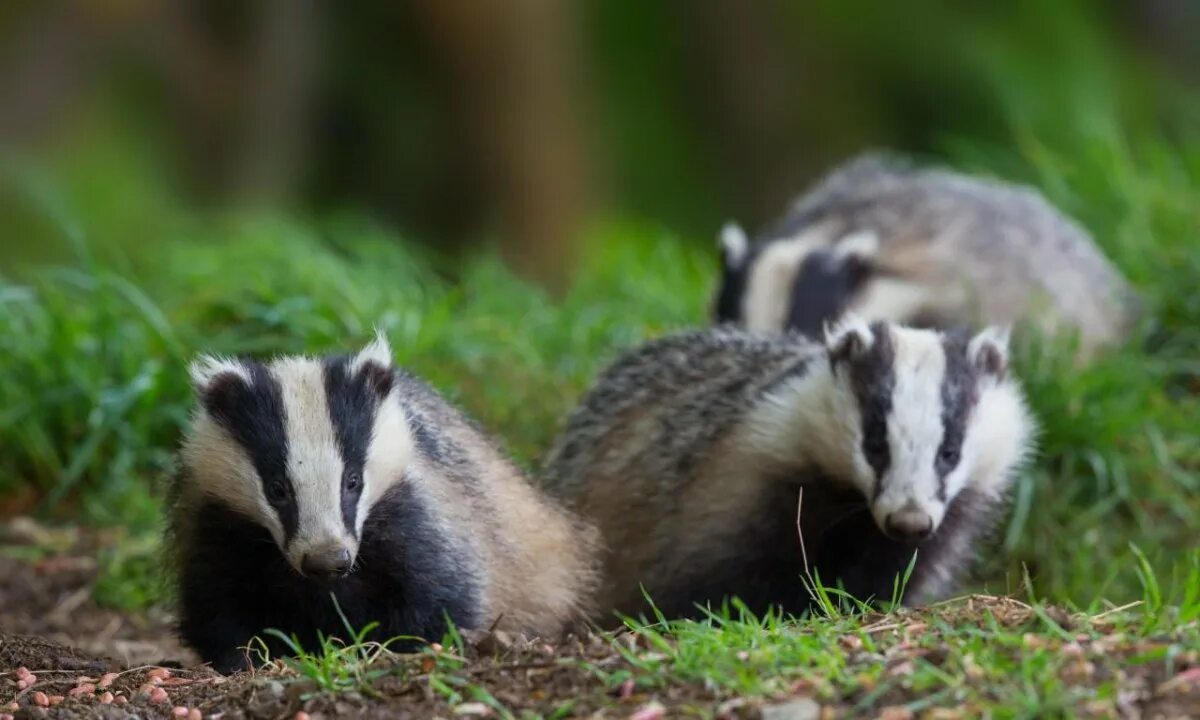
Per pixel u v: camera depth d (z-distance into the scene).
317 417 11.23
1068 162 24.17
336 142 30.86
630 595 13.72
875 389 12.66
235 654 11.74
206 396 11.62
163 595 13.52
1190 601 10.09
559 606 12.72
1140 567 15.60
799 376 13.29
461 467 12.14
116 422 16.78
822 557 13.29
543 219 30.28
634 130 33.66
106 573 15.38
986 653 8.77
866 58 33.41
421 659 9.62
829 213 21.22
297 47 29.72
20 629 14.52
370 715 9.08
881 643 9.25
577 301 20.53
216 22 29.39
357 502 11.11
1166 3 34.44
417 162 30.56
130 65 28.39
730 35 33.88
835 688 8.64
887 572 13.33
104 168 26.50
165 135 28.28
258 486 11.16
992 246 19.73
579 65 31.30
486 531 12.04
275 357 12.27
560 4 30.62
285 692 9.44
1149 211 21.19
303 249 19.70
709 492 13.34
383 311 18.02
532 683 9.20
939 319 19.12
